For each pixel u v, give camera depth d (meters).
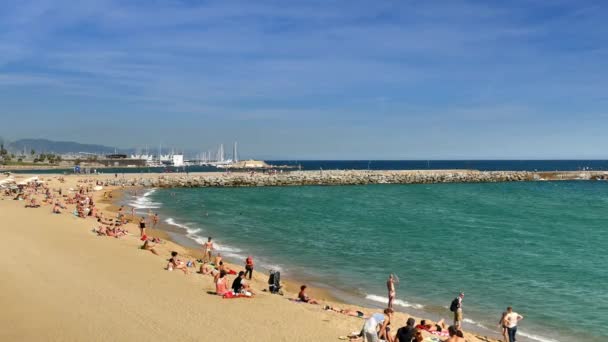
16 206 52.66
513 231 45.50
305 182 114.38
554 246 37.88
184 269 25.08
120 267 24.73
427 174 128.88
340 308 20.59
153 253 29.53
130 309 17.91
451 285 26.20
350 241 39.09
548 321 20.91
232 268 28.00
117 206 63.00
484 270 29.61
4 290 19.19
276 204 69.50
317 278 27.16
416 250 35.59
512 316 17.55
